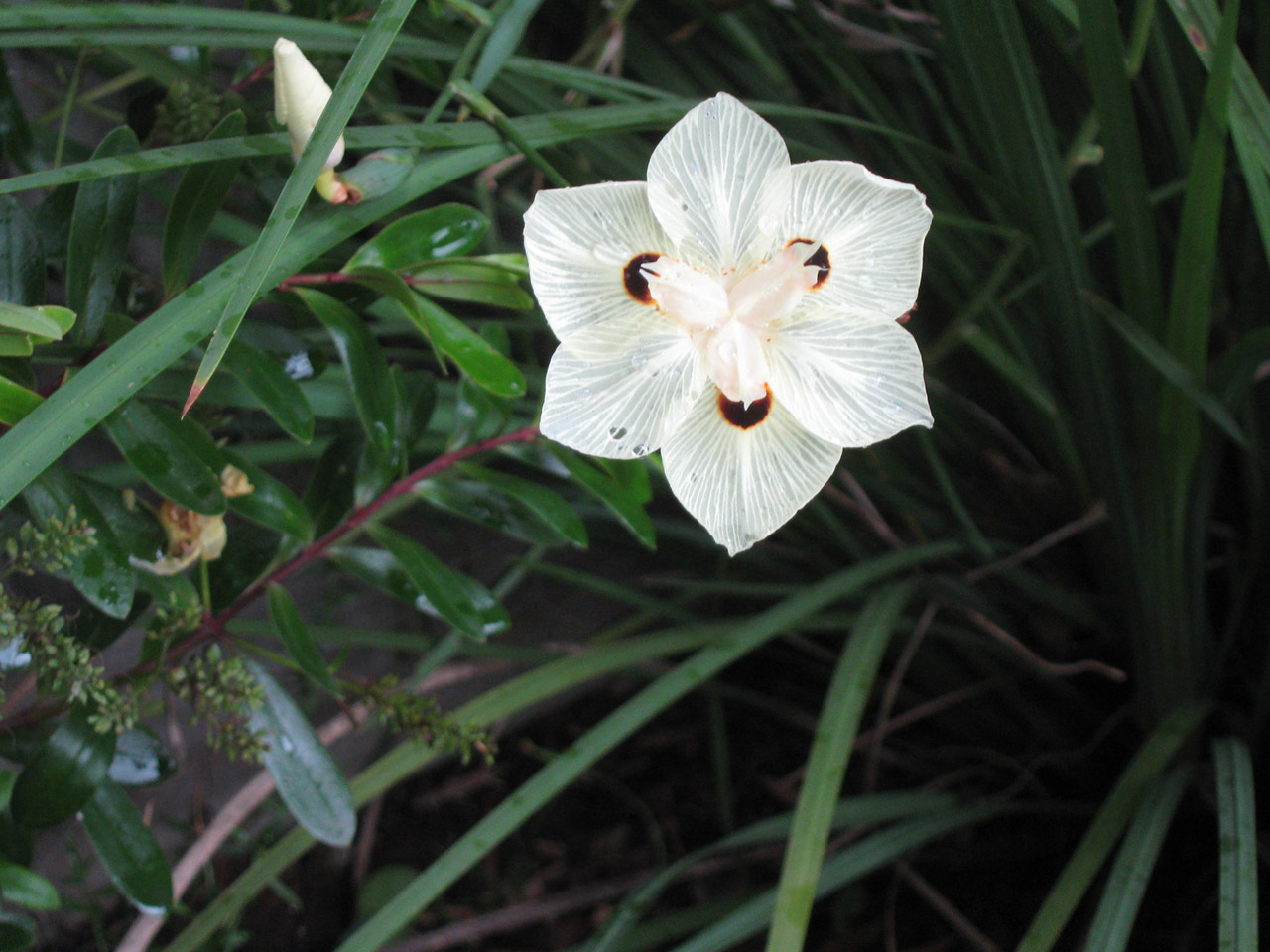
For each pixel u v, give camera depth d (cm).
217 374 27
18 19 24
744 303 22
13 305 20
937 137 42
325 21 29
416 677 35
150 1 28
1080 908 37
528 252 22
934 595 36
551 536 29
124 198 24
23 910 29
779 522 23
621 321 22
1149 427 32
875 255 23
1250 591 37
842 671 31
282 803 35
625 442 23
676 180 22
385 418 26
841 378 23
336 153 23
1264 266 35
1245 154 27
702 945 31
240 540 28
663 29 40
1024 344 38
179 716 35
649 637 35
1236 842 28
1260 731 35
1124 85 28
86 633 27
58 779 25
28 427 21
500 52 27
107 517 25
